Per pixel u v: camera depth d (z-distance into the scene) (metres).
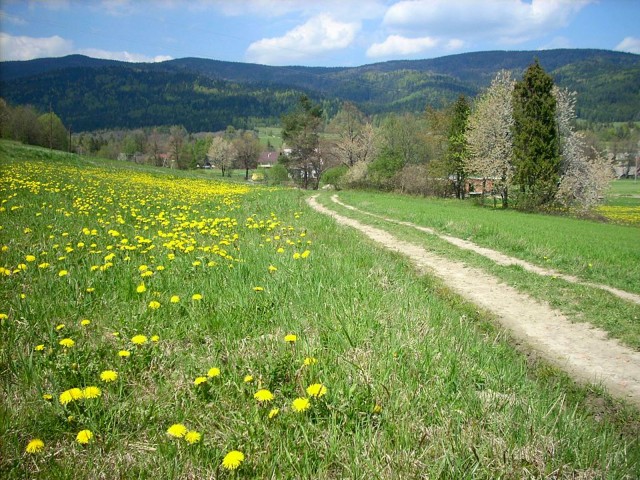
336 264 9.06
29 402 3.79
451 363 4.82
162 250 9.33
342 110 82.38
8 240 9.09
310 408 3.81
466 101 55.62
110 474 3.07
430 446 3.44
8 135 76.50
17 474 2.99
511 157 41.97
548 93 39.06
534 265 13.09
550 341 7.35
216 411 3.85
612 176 40.53
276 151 141.62
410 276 10.38
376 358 4.71
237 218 15.73
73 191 18.59
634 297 9.91
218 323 5.55
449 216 23.73
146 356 4.51
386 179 63.56
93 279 6.70
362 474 3.15
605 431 4.09
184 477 3.06
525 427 3.78
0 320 5.03
